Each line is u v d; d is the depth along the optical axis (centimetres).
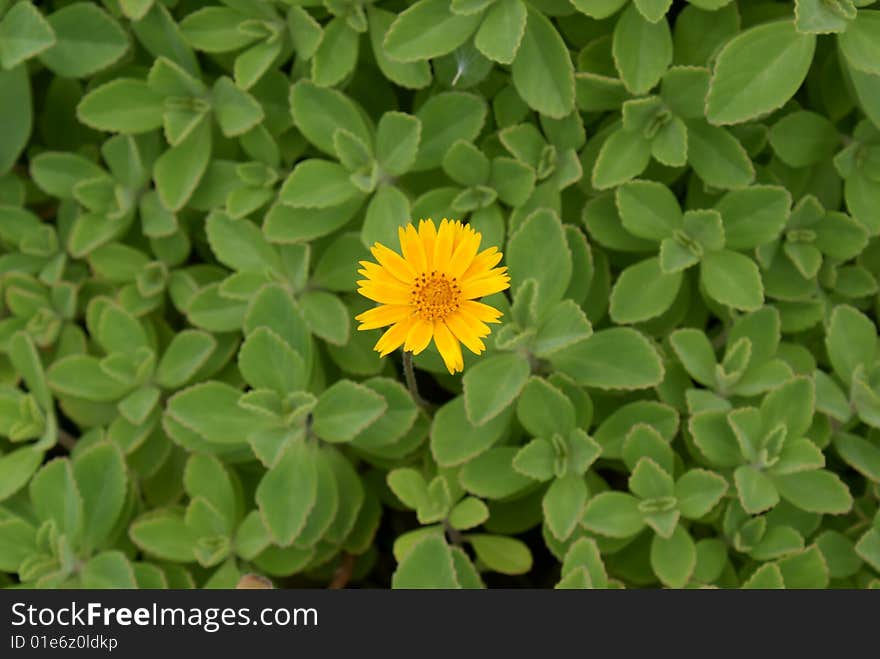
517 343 71
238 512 73
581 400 71
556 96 72
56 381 73
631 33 71
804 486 70
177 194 74
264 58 73
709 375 72
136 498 74
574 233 72
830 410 71
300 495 71
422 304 68
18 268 76
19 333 73
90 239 75
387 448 73
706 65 72
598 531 70
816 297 73
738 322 72
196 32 74
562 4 73
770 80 69
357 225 75
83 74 74
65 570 71
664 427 71
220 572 72
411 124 72
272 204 75
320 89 73
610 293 74
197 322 74
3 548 71
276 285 71
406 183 75
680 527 70
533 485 72
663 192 72
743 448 70
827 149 73
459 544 73
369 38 75
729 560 72
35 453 73
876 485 72
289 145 75
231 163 75
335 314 73
